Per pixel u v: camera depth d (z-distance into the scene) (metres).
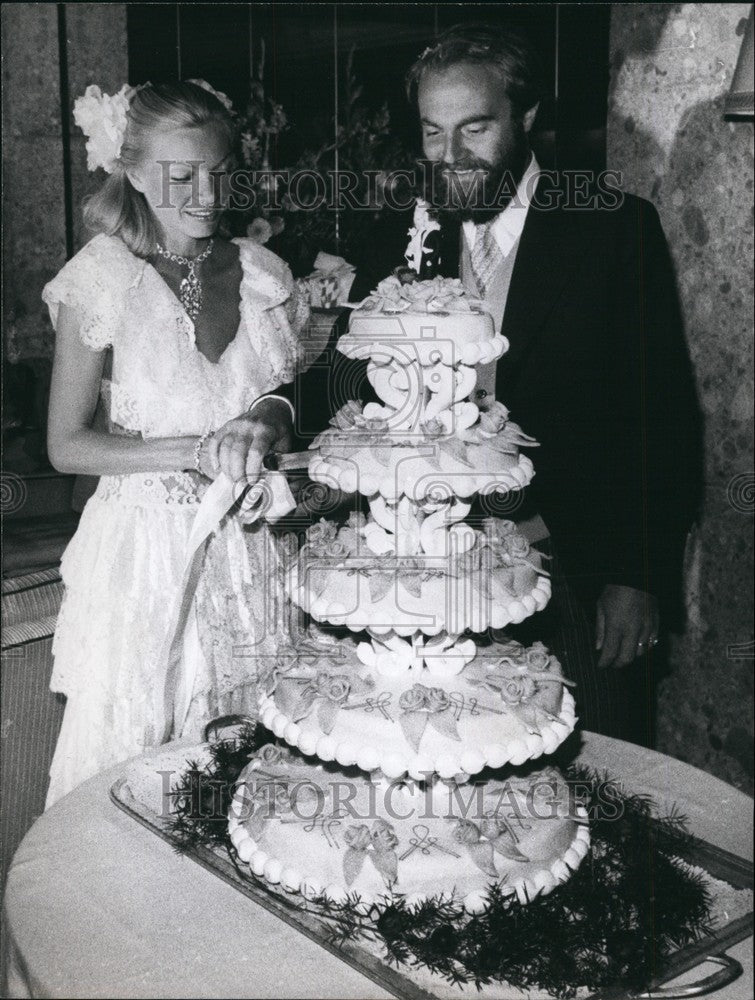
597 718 2.32
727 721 2.71
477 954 1.30
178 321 2.20
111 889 1.50
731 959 1.33
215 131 2.18
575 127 2.78
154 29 3.63
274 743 1.80
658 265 2.26
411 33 3.27
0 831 2.59
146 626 2.18
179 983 1.29
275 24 3.44
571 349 2.21
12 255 3.56
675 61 2.62
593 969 1.29
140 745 2.19
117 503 2.23
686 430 2.28
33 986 1.32
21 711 2.62
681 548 2.31
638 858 1.49
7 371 3.53
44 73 3.55
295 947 1.37
